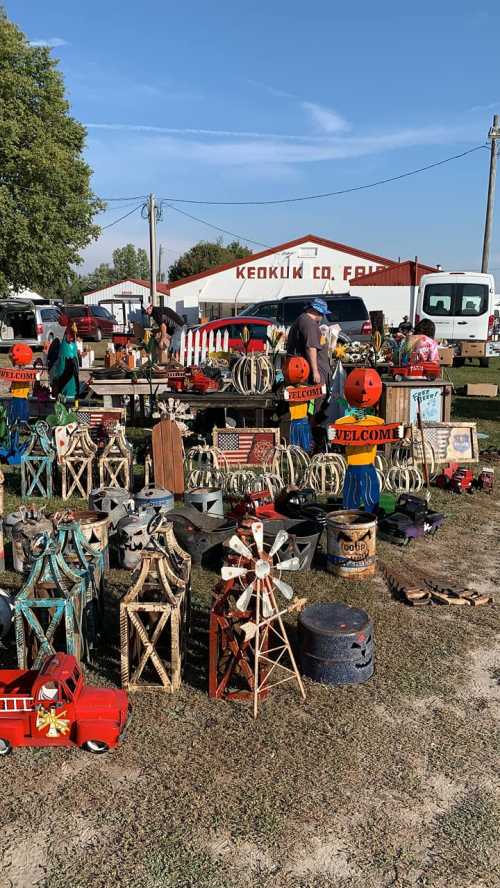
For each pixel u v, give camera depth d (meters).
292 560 3.86
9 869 2.67
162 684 3.77
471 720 3.57
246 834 2.82
